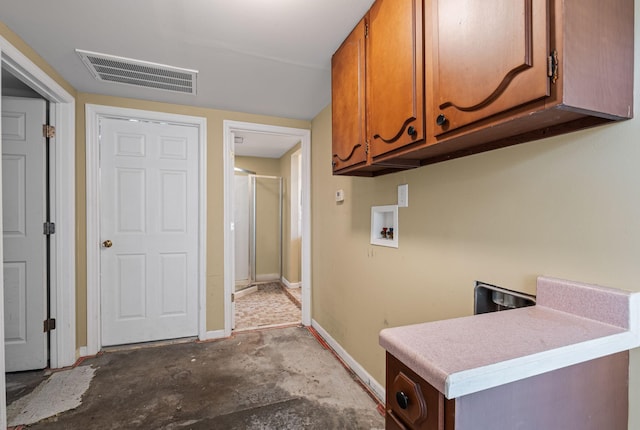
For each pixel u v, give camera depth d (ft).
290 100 8.10
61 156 7.07
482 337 2.26
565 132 2.84
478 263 3.90
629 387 2.51
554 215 3.03
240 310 11.60
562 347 2.10
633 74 2.48
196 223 8.85
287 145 13.70
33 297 6.91
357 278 7.01
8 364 6.81
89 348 7.72
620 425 2.46
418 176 5.03
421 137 3.40
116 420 5.32
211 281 8.88
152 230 8.48
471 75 2.72
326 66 6.18
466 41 2.77
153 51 5.65
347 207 7.48
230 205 9.19
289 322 10.31
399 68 3.70
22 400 5.88
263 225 16.14
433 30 3.18
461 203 4.17
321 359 7.67
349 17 4.63
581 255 2.80
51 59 5.91
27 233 6.86
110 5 4.38
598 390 2.33
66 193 7.13
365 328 6.65
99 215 8.00
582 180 2.80
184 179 8.73
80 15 4.60
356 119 4.79
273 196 16.33
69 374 6.82
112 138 8.10
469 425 1.80
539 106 2.24
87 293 7.70
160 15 4.61
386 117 3.97
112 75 6.63
